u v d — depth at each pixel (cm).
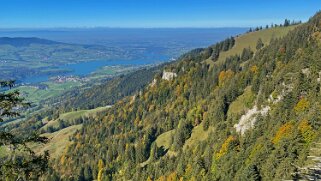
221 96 18362
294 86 12800
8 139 2339
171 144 19025
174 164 16125
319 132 8512
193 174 13375
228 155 12469
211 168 13075
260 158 9831
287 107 12469
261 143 11031
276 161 8919
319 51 13812
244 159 11262
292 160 7975
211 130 17138
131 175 18512
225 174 11338
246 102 16675
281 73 15025
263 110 14288
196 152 15550
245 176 9338
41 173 2400
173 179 14512
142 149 19650
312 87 12200
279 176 7944
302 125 9250
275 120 12175
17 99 2409
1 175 2278
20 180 2327
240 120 15325
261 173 9256
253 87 16750
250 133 13100
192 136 18425
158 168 16712
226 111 17775
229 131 15050
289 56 18150
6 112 2353
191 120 19500
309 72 13338
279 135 10450
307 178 3688
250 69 19838
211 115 18012
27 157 2409
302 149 8325
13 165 2298
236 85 18862
